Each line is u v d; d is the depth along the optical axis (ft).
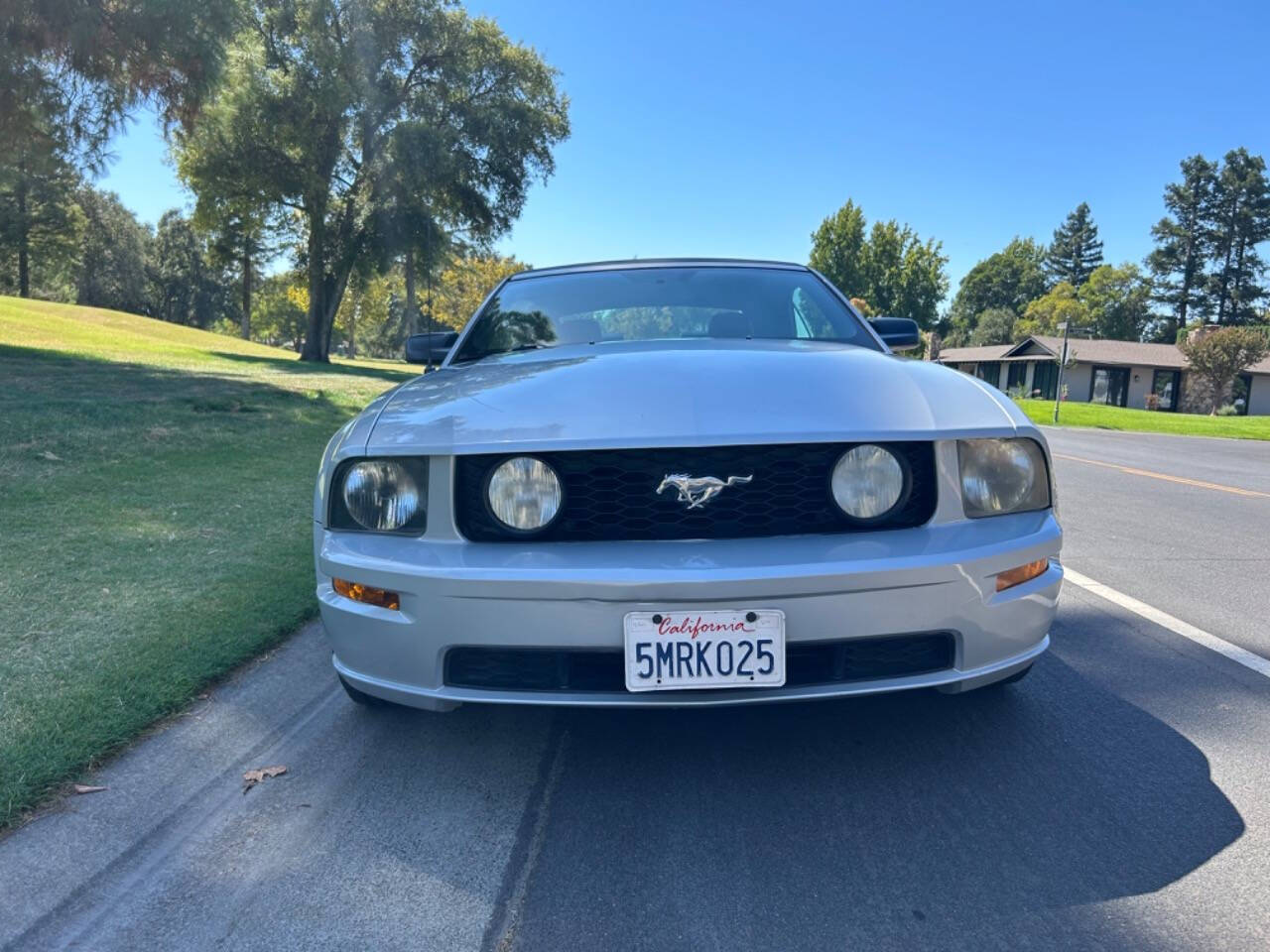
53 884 6.82
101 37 35.17
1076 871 7.04
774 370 8.79
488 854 7.33
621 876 7.03
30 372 44.70
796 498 7.67
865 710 10.18
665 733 9.61
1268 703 10.43
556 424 7.75
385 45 90.43
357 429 8.52
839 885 6.89
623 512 7.60
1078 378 141.90
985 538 7.78
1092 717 10.00
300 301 165.27
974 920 6.43
